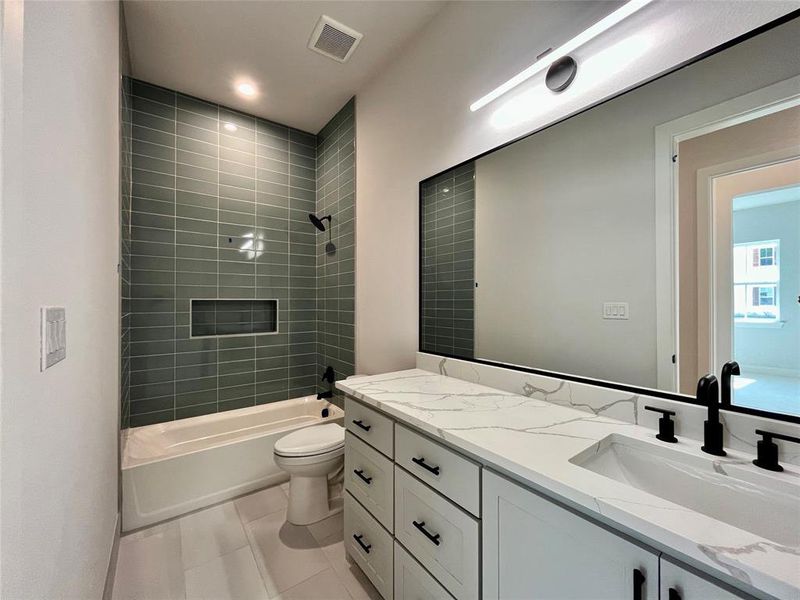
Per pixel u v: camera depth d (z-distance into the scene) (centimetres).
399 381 159
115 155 158
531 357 135
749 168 83
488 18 154
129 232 224
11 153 44
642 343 103
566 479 70
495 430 98
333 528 180
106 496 134
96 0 109
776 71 80
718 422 83
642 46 103
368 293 240
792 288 76
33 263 55
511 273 143
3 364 42
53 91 67
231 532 177
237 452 211
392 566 123
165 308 247
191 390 257
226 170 273
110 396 146
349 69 227
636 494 64
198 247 261
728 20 87
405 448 117
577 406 117
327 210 299
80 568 89
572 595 69
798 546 64
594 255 115
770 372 79
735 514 73
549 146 129
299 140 311
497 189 149
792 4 78
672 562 55
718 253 88
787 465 74
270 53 211
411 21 187
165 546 166
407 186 204
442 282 178
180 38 198
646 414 100
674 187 97
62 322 72
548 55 121
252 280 285
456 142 170
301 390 310
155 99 243
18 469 47
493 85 151
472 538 91
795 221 76
